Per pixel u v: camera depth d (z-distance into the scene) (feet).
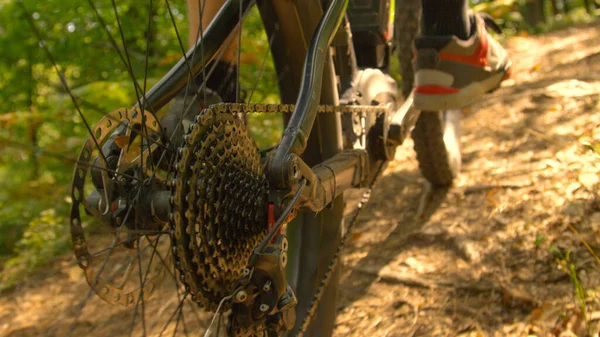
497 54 6.06
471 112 10.10
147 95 3.44
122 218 2.99
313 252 4.69
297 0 4.29
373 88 5.42
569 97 9.71
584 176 7.20
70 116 12.71
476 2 24.07
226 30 3.77
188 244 2.64
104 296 2.93
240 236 3.06
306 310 4.43
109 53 15.60
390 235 7.22
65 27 15.81
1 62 15.93
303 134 3.34
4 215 11.03
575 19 19.27
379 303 6.03
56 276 8.13
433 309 5.80
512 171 7.84
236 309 2.90
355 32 5.87
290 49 4.52
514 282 5.85
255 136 12.63
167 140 3.15
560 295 5.56
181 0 16.56
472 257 6.37
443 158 7.13
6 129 13.21
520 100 10.05
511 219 6.80
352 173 4.42
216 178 2.80
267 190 3.33
